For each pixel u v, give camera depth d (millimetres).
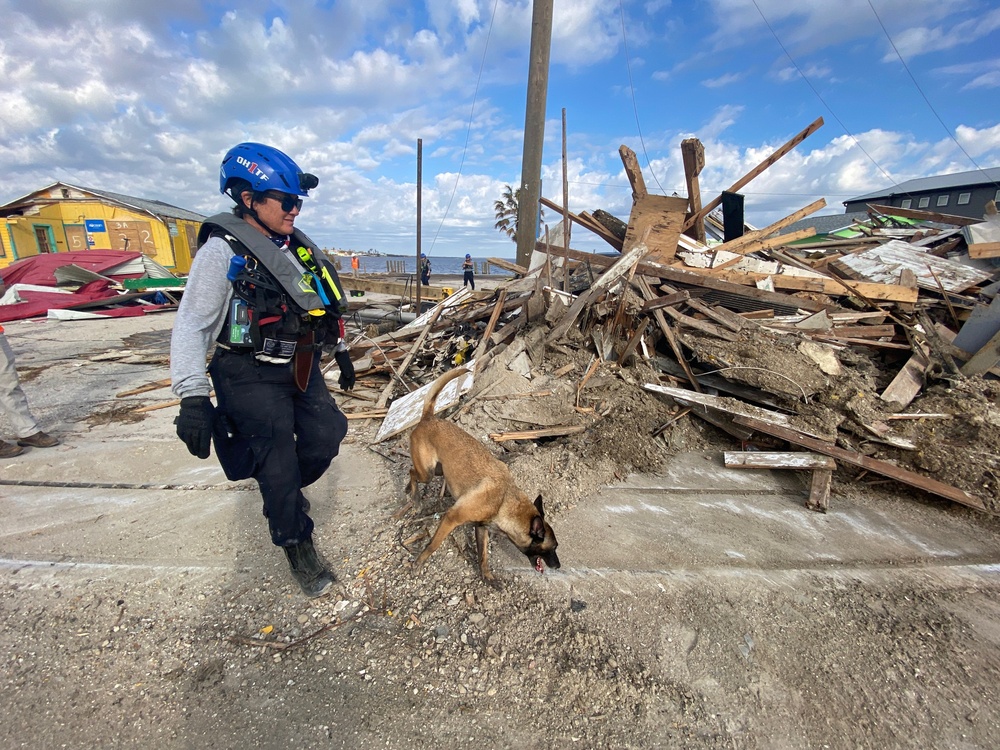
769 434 4344
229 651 2320
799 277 6402
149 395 6008
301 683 2174
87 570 2814
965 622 2615
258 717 2023
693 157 8539
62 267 14875
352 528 3250
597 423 4512
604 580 2836
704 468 4270
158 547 3027
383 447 4480
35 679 2154
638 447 4320
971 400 4543
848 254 8258
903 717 2113
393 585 2744
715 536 3307
